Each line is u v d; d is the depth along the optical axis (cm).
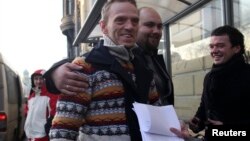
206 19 659
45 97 602
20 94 1236
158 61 356
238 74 329
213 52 344
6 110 879
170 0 622
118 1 237
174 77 809
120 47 227
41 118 604
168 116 229
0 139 859
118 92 220
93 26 854
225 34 337
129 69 231
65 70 213
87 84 217
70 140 213
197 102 708
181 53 770
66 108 214
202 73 686
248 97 324
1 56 904
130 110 221
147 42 350
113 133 216
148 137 214
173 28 800
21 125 1242
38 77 609
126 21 234
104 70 221
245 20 564
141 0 630
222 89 331
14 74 1135
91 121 219
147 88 234
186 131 232
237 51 339
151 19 348
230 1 567
